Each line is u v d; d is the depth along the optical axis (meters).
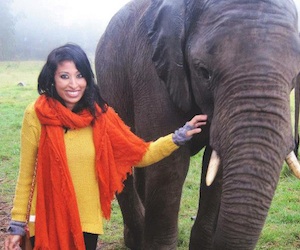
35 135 2.92
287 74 2.81
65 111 2.88
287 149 2.80
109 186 3.04
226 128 2.85
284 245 5.08
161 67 3.50
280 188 6.79
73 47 2.93
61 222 2.91
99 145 2.96
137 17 4.28
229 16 2.98
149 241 4.08
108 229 5.61
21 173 2.98
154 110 3.82
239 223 2.76
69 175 2.90
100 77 4.84
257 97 2.76
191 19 3.30
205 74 3.18
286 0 3.11
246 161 2.73
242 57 2.85
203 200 4.22
